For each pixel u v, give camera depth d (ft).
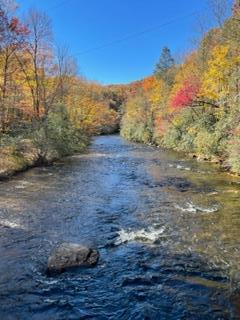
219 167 74.23
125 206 43.06
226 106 80.89
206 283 23.13
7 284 23.18
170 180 61.05
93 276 24.21
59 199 46.60
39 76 115.24
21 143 79.51
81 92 193.36
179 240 30.83
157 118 157.58
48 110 110.01
